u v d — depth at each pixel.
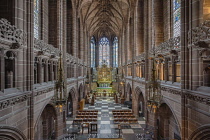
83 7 35.16
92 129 19.88
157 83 11.54
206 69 8.78
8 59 8.75
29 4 9.96
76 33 26.97
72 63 24.16
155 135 16.70
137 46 25.48
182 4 10.33
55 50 15.49
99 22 49.09
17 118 8.54
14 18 8.99
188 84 10.19
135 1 25.38
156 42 18.45
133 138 17.27
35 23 14.73
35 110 10.66
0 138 7.32
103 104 36.12
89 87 49.84
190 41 9.77
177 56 12.26
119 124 19.53
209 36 7.69
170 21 16.80
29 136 9.88
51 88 14.02
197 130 8.68
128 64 32.28
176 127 15.50
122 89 42.12
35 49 10.78
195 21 9.50
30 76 9.95
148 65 18.83
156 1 18.62
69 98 26.66
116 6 36.25
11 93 8.22
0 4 9.02
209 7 9.18
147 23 19.30
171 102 12.45
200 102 8.70
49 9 17.94
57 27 17.86
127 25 33.75
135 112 26.23
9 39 7.93
